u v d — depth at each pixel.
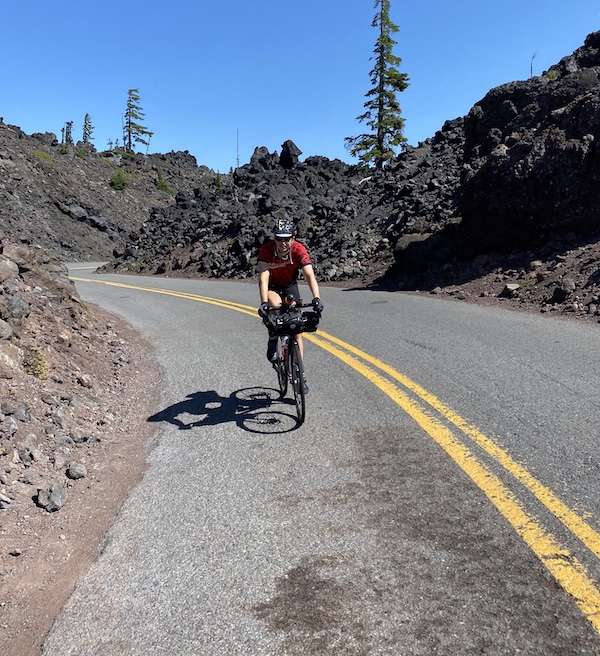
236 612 2.52
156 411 5.70
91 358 7.32
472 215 13.22
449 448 4.10
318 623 2.39
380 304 11.89
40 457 4.18
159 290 19.23
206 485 3.84
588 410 4.59
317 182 30.27
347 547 2.95
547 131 12.12
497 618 2.33
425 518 3.17
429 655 2.16
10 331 5.67
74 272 31.97
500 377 5.76
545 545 2.80
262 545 3.04
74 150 67.44
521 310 9.73
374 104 38.34
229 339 9.38
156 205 64.75
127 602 2.66
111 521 3.45
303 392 4.76
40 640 2.46
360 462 4.00
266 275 5.02
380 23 38.00
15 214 46.69
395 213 19.84
